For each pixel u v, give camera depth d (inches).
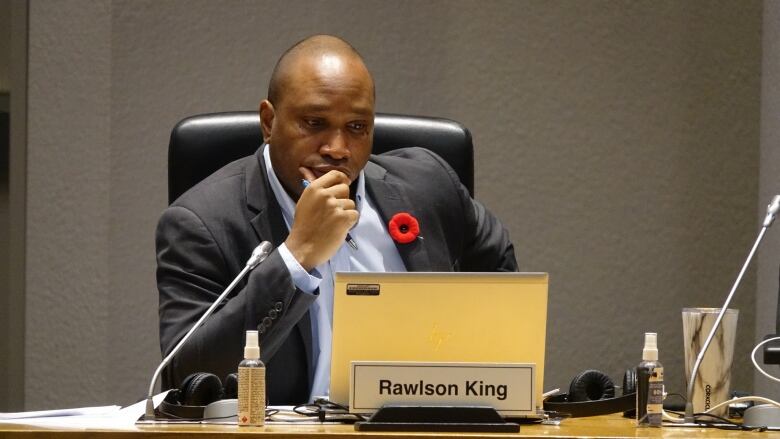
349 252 336.8
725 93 544.1
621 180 536.4
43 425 233.0
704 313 271.6
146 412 246.5
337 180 307.6
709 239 542.6
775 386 481.4
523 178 530.6
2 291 514.0
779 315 313.3
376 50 524.4
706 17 543.2
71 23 512.1
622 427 245.0
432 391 241.9
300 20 520.7
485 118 528.7
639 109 538.0
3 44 510.9
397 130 378.3
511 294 245.8
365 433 216.8
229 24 518.6
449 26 527.8
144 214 514.0
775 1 507.8
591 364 533.3
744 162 545.0
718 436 227.5
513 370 243.4
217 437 213.0
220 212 331.3
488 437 219.0
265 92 519.2
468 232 367.9
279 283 293.9
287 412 266.8
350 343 245.3
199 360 296.4
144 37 515.2
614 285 535.2
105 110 512.7
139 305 513.0
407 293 245.4
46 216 512.1
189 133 360.2
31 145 511.8
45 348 511.8
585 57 535.5
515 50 531.2
